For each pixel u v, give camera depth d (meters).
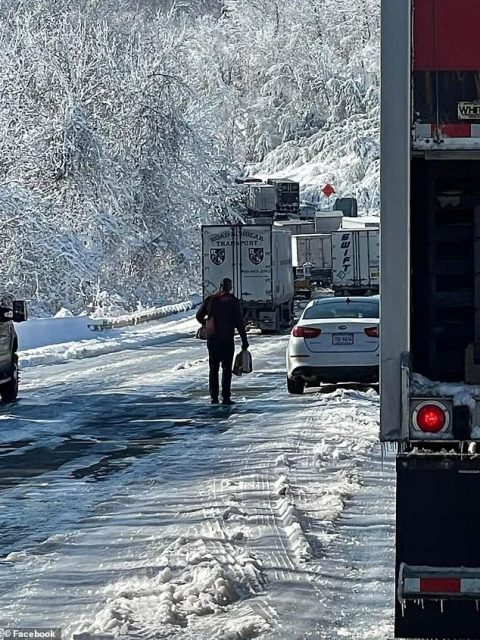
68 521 9.59
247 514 9.48
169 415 17.39
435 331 5.25
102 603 7.01
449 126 4.96
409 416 4.91
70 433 15.58
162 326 43.34
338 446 13.20
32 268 41.25
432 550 5.03
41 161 44.72
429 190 5.23
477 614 5.10
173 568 7.70
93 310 43.25
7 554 8.46
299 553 8.08
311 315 20.19
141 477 11.66
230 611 6.80
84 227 44.88
